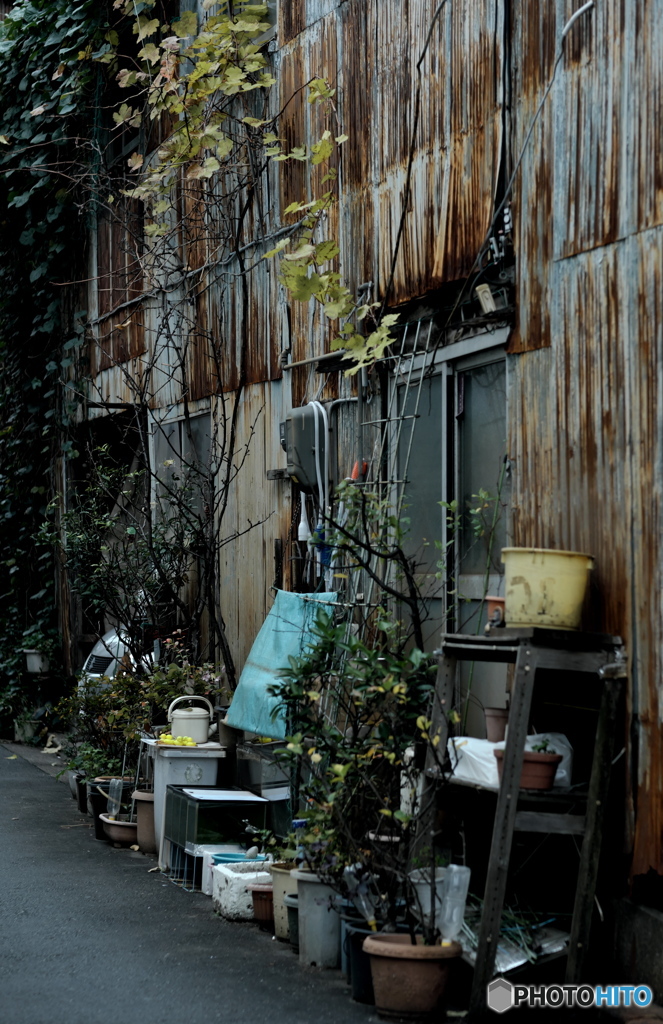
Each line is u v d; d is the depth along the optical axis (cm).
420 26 668
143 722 857
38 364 1380
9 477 1398
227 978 522
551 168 546
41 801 984
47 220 1260
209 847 691
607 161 506
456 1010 483
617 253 499
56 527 1350
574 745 528
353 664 570
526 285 564
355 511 611
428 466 661
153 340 1103
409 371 665
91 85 1183
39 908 640
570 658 475
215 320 960
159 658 956
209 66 841
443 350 642
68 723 1001
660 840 460
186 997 495
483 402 616
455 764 520
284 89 836
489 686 596
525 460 562
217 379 930
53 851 791
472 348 614
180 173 1006
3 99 1298
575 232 527
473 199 614
